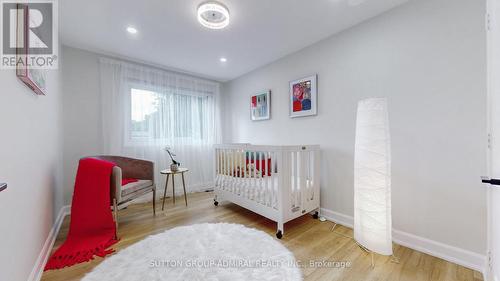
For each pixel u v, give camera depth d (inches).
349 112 83.7
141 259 60.1
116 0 65.8
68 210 97.6
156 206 110.0
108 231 74.3
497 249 39.3
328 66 91.0
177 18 76.3
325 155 92.8
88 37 90.1
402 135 69.1
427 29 63.7
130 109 114.9
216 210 103.8
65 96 97.2
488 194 46.1
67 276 53.6
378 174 58.4
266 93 122.9
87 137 103.2
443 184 61.5
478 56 55.6
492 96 40.6
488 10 42.3
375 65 75.5
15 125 41.4
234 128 152.3
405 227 68.6
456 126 59.2
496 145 38.0
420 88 65.3
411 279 52.2
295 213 79.4
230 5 68.9
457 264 58.1
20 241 43.1
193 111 141.8
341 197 87.0
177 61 118.0
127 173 99.3
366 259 60.6
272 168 77.4
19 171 43.0
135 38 91.4
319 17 76.4
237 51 105.5
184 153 135.9
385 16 72.9
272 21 78.7
